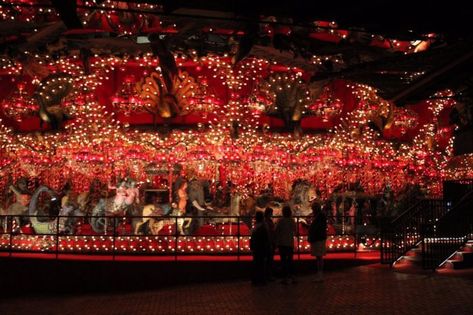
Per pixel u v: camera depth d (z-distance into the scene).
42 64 22.78
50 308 16.12
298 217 19.55
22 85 23.75
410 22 7.60
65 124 23.22
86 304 15.87
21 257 19.50
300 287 15.06
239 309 12.34
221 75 23.09
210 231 21.52
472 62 11.06
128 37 22.47
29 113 23.73
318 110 24.22
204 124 22.97
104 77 23.33
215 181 23.14
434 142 27.09
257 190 23.66
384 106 24.80
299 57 23.00
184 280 18.72
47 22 22.62
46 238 21.47
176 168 22.91
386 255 19.39
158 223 20.89
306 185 22.94
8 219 21.95
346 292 13.76
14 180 24.42
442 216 19.05
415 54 12.34
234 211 22.05
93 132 22.45
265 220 17.11
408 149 25.62
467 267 17.48
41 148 23.17
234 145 22.64
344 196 24.36
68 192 22.25
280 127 23.83
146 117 23.67
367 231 22.95
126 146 22.59
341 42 23.30
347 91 24.98
